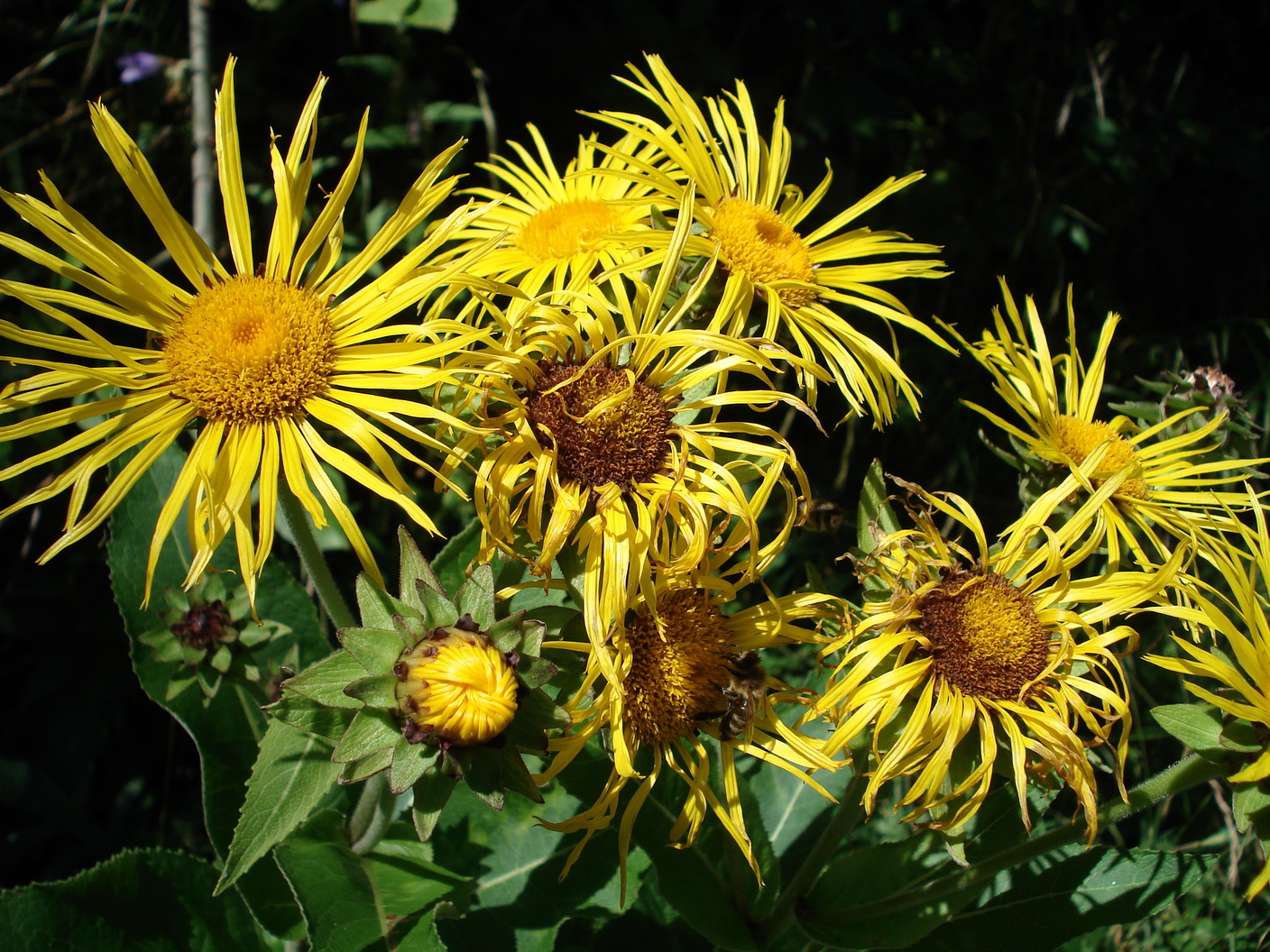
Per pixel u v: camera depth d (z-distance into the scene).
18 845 0.35
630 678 0.22
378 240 0.22
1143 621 0.31
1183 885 0.25
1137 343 0.51
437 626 0.20
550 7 0.44
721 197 0.26
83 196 0.39
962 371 0.48
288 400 0.21
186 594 0.25
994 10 0.50
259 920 0.25
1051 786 0.23
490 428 0.20
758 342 0.22
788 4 0.45
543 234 0.26
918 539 0.24
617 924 0.32
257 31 0.40
